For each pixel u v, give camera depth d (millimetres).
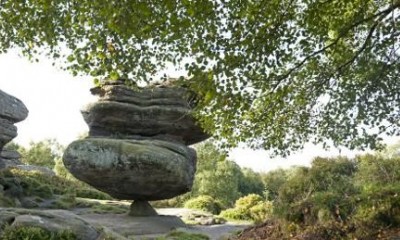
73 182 29250
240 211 25125
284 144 10609
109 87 20516
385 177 10562
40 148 60156
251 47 7500
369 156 11414
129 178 18281
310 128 10719
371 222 8664
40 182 22609
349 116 10664
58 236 9141
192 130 20531
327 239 8984
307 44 8438
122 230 15867
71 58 7973
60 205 20219
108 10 6484
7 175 20453
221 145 9148
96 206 21375
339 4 8344
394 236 8008
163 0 6426
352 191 9961
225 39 7484
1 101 22203
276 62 7984
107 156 18047
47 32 8922
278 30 7738
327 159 11766
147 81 9180
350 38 9734
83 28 8367
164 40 7727
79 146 18359
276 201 11539
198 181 44281
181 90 20438
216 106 8133
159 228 17188
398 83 10250
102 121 20359
